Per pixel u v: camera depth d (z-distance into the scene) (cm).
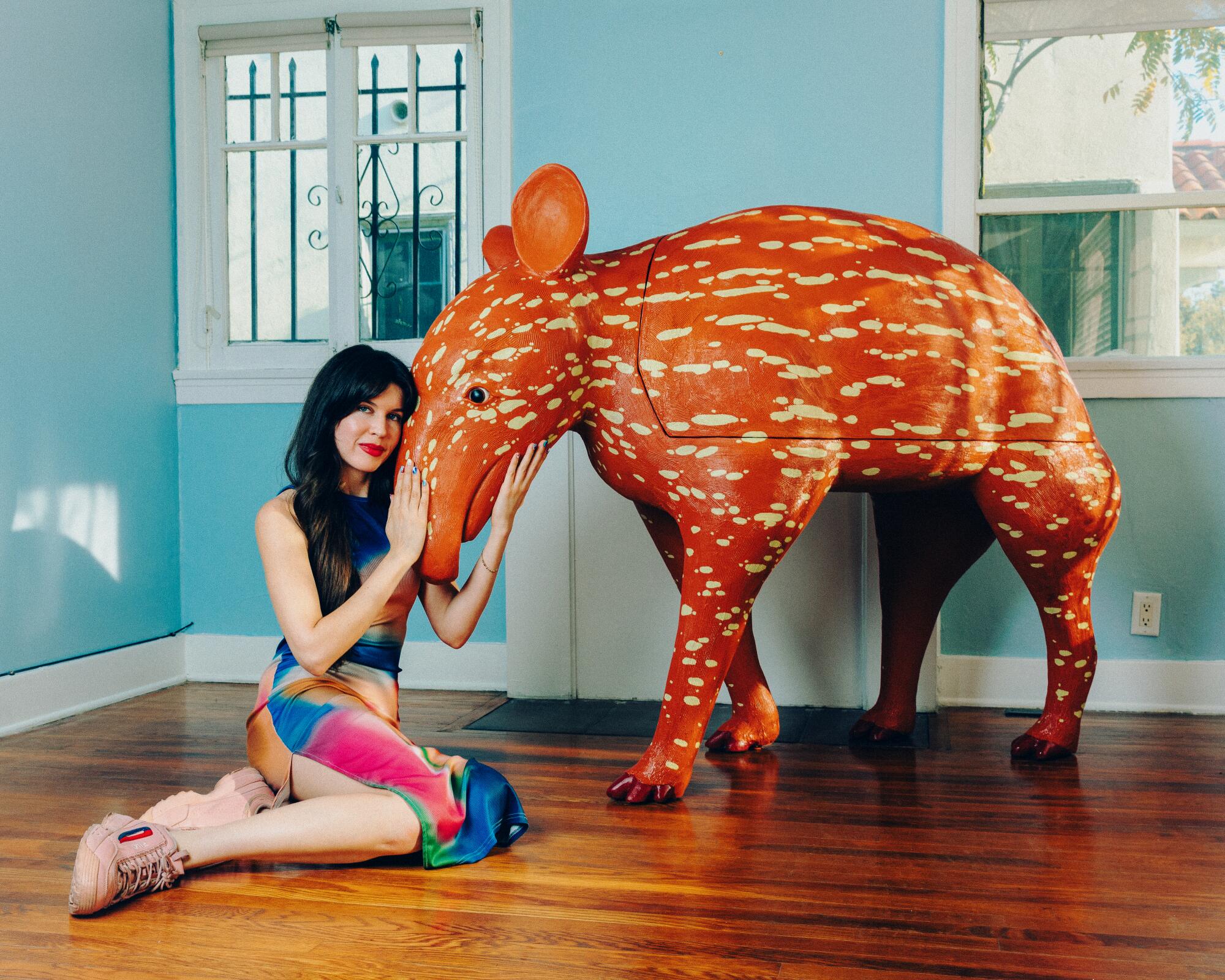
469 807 160
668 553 226
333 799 149
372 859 158
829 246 197
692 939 129
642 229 290
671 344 188
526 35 294
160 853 142
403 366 181
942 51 275
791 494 186
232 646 319
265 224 326
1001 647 279
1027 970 121
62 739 242
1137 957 125
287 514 167
